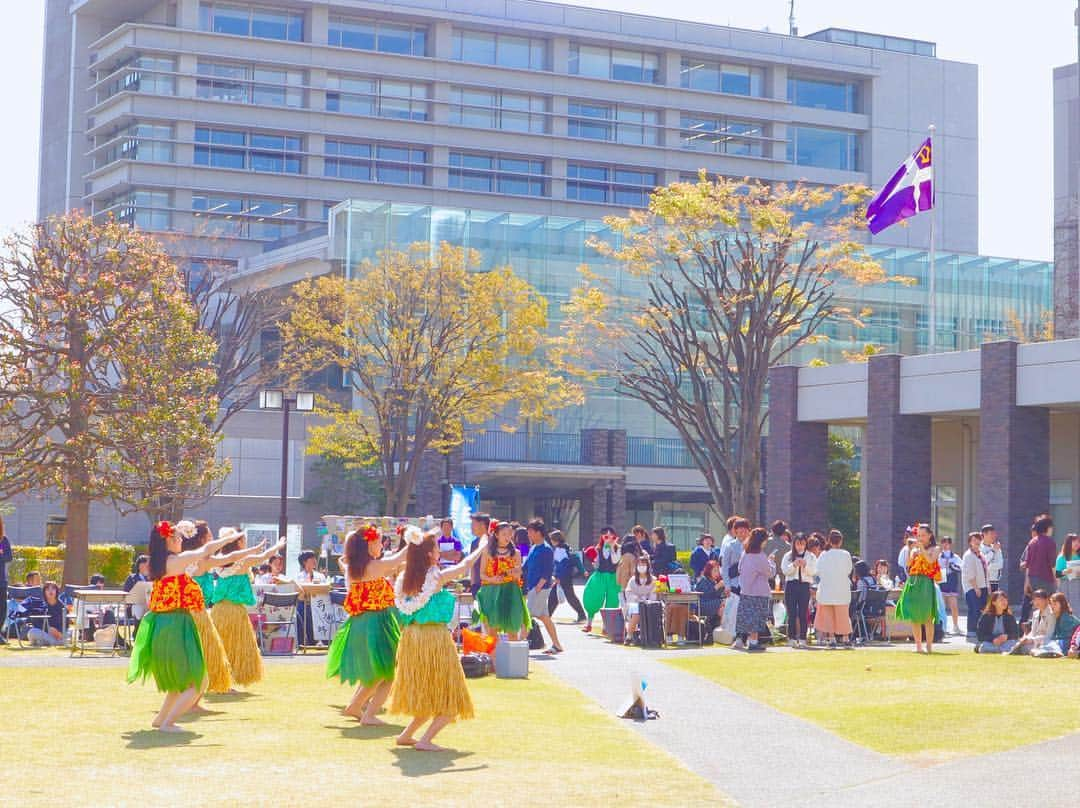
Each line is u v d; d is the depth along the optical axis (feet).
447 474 201.46
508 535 64.54
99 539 196.24
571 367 159.12
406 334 167.02
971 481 138.82
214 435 118.42
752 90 359.25
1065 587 97.30
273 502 213.66
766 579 77.51
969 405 124.67
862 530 142.92
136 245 116.16
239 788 34.37
